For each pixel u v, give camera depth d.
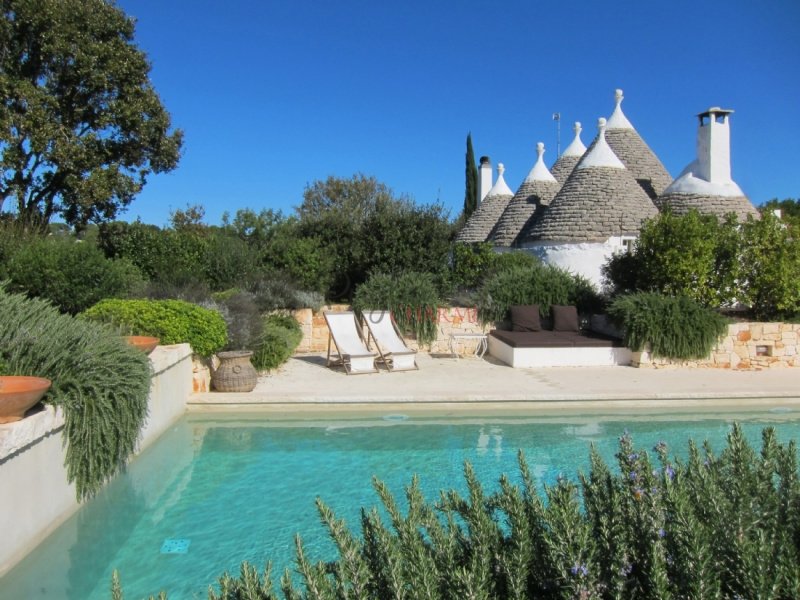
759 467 2.80
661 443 3.08
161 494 5.94
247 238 22.77
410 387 10.05
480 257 18.23
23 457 4.26
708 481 2.64
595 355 12.67
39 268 11.11
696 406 9.36
